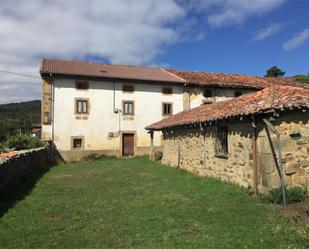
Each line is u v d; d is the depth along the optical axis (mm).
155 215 7164
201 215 7094
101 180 12672
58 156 22375
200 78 26672
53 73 22000
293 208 7297
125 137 24250
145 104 24656
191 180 11805
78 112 22969
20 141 18453
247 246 5195
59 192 10062
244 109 9328
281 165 8016
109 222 6777
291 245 5129
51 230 6266
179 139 15641
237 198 8578
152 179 12641
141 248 5316
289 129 8414
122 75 24359
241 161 9828
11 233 6059
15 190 9930
